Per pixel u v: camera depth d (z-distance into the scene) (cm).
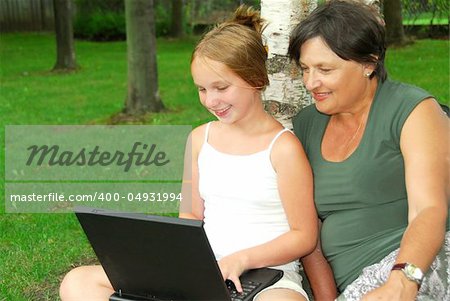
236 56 347
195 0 2711
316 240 362
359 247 346
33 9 2869
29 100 1459
